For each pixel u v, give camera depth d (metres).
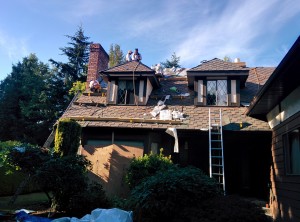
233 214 4.87
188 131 10.68
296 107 7.35
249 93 12.79
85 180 8.05
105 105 12.70
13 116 28.42
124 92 12.83
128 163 10.30
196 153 12.38
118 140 11.34
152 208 5.80
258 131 10.11
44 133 28.42
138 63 13.59
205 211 5.24
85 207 7.27
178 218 5.43
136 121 11.18
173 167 7.29
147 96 12.80
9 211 7.14
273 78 6.60
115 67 13.18
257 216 4.95
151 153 10.11
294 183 7.36
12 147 8.21
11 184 10.98
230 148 12.69
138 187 6.32
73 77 33.84
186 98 12.88
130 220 5.00
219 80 12.21
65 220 5.11
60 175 7.39
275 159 9.38
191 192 5.82
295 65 5.77
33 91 29.41
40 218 5.97
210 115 11.24
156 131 11.17
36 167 7.86
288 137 8.14
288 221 7.80
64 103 30.91
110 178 10.06
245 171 12.41
